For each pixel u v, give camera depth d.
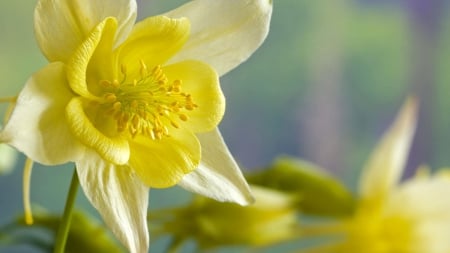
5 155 0.55
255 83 0.96
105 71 0.45
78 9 0.43
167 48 0.45
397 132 0.58
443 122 1.00
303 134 0.97
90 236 0.50
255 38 0.45
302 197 0.57
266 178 0.57
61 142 0.43
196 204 0.53
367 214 0.58
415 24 0.99
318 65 0.97
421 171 0.62
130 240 0.43
